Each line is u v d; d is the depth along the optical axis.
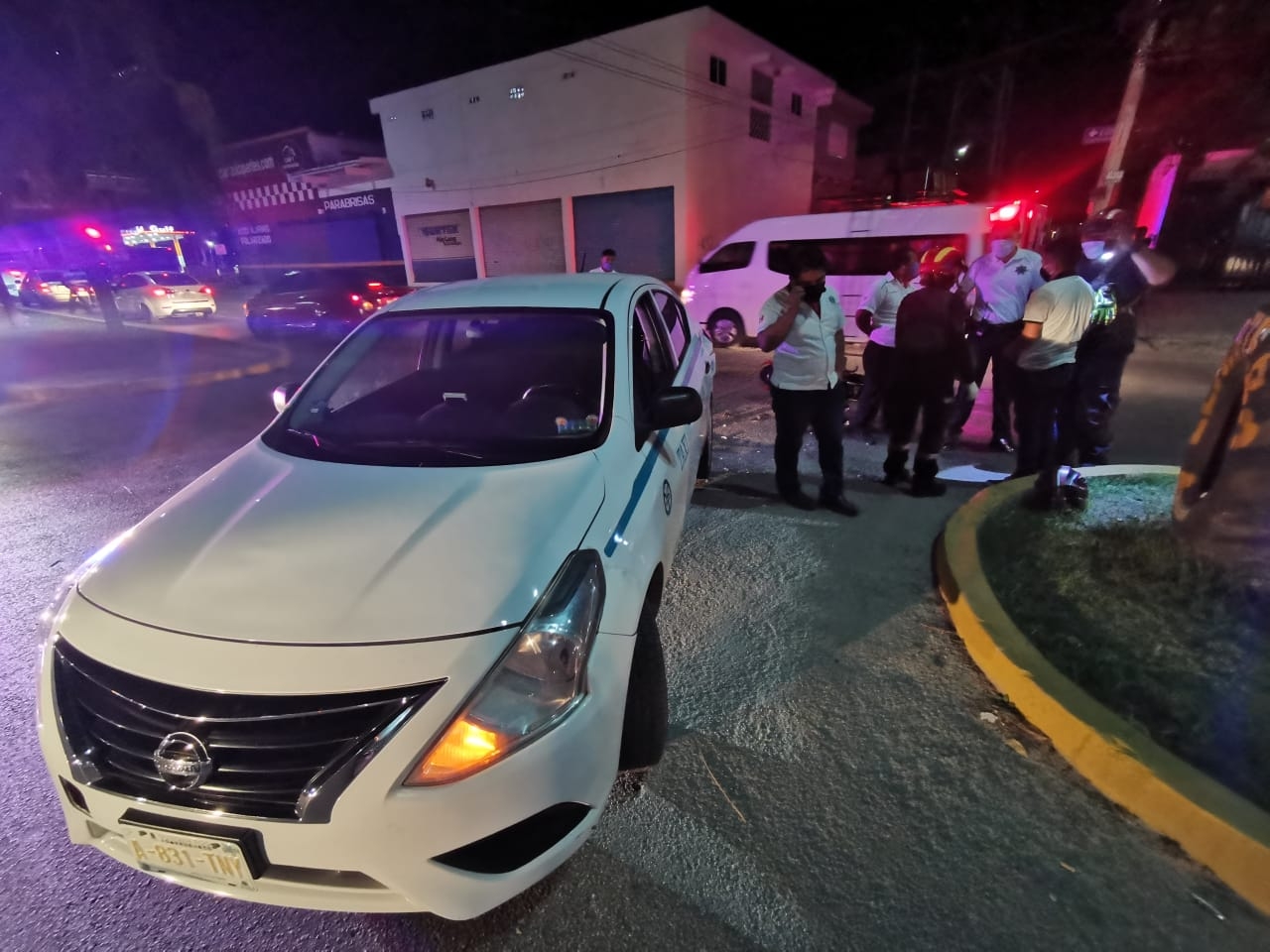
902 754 2.44
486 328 3.04
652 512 2.48
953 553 3.58
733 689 2.80
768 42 18.19
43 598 3.69
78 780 1.66
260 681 1.55
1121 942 1.77
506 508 2.04
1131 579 3.24
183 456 6.19
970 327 5.71
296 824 1.52
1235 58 13.62
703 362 4.55
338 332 13.21
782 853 2.06
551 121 18.94
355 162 23.08
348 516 2.05
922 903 1.89
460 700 1.56
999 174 22.81
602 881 2.00
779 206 21.33
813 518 4.46
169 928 1.90
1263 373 2.92
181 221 29.50
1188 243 17.23
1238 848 1.89
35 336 14.58
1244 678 2.53
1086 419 4.95
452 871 1.60
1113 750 2.21
